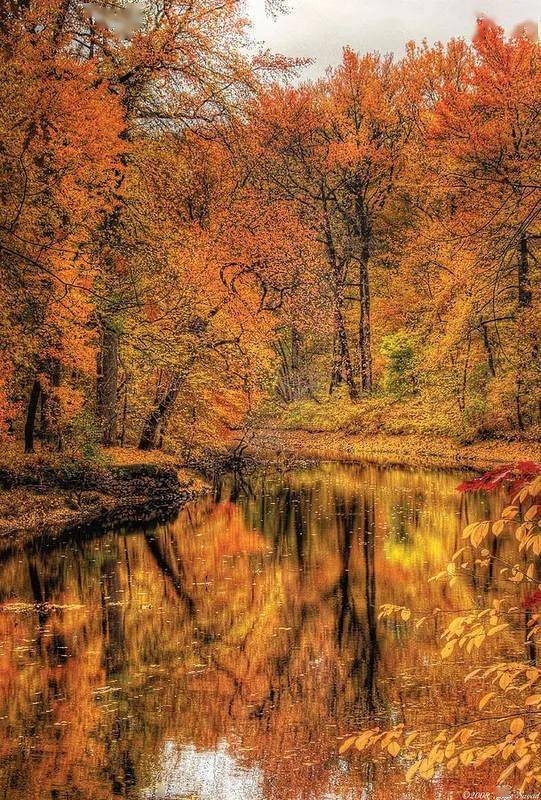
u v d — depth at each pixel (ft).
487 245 52.85
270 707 28.12
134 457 83.82
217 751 24.90
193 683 30.63
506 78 83.51
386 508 70.64
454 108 86.33
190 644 35.32
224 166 84.53
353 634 35.99
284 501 76.95
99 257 69.97
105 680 31.01
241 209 90.99
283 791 22.11
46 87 58.90
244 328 88.89
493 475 14.66
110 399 85.61
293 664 32.42
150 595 43.24
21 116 56.44
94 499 71.56
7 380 65.67
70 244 61.67
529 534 14.55
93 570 49.01
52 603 41.93
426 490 81.56
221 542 57.31
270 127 114.32
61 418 75.46
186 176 81.10
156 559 52.03
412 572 46.75
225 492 84.53
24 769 23.84
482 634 14.84
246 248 90.43
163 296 80.07
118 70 74.64
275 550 54.39
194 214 87.20
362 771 23.40
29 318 59.52
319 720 27.04
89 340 73.36
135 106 77.15
